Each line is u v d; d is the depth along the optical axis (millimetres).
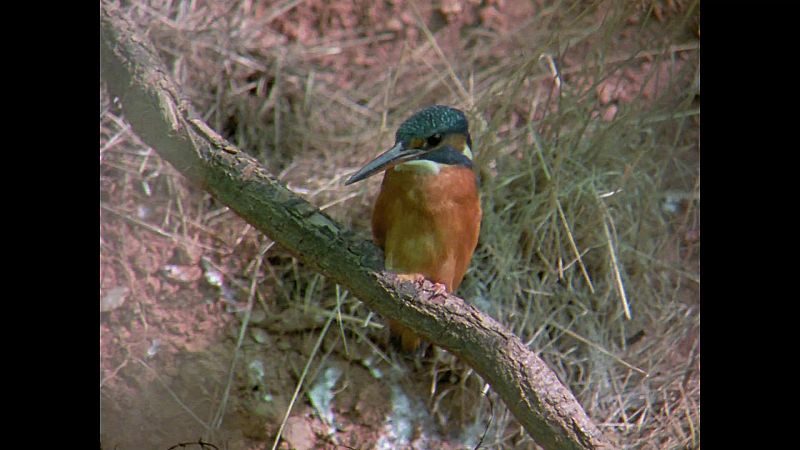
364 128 11391
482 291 10516
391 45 12203
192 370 9719
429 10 12484
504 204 10852
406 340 9539
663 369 10688
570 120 11258
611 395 10500
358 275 7914
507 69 11867
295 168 10977
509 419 10328
